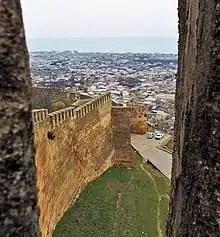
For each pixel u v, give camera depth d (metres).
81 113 33.53
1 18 5.24
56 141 27.06
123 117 42.62
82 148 33.88
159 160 45.72
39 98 44.03
